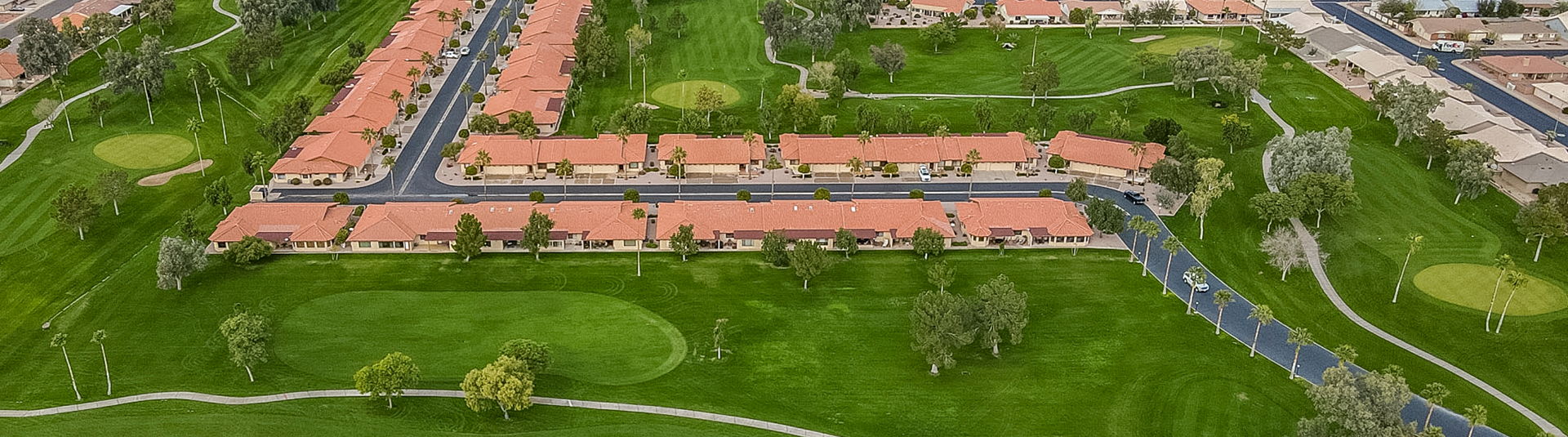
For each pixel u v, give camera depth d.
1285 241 188.25
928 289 179.38
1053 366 157.88
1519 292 178.38
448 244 191.75
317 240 188.88
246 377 152.00
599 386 151.62
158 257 183.88
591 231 192.62
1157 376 155.50
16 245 188.38
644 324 167.38
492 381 138.00
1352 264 188.50
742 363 157.62
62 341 144.12
